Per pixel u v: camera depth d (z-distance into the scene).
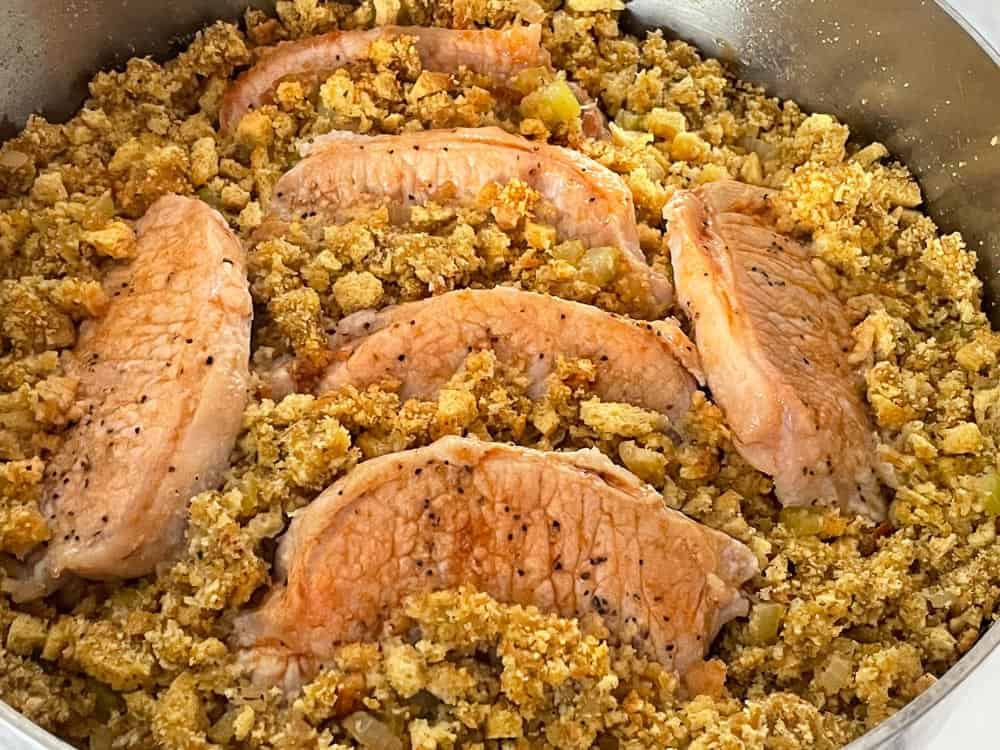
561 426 0.37
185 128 0.43
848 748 0.28
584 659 0.32
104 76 0.43
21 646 0.32
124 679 0.32
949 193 0.42
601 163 0.43
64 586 0.34
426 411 0.36
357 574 0.33
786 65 0.46
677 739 0.31
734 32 0.46
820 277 0.41
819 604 0.34
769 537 0.37
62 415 0.35
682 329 0.40
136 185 0.40
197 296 0.36
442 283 0.39
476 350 0.37
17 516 0.33
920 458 0.38
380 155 0.41
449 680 0.31
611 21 0.47
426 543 0.33
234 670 0.32
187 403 0.35
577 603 0.33
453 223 0.41
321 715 0.31
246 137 0.42
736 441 0.38
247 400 0.36
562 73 0.45
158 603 0.33
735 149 0.45
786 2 0.44
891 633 0.35
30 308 0.36
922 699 0.29
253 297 0.38
